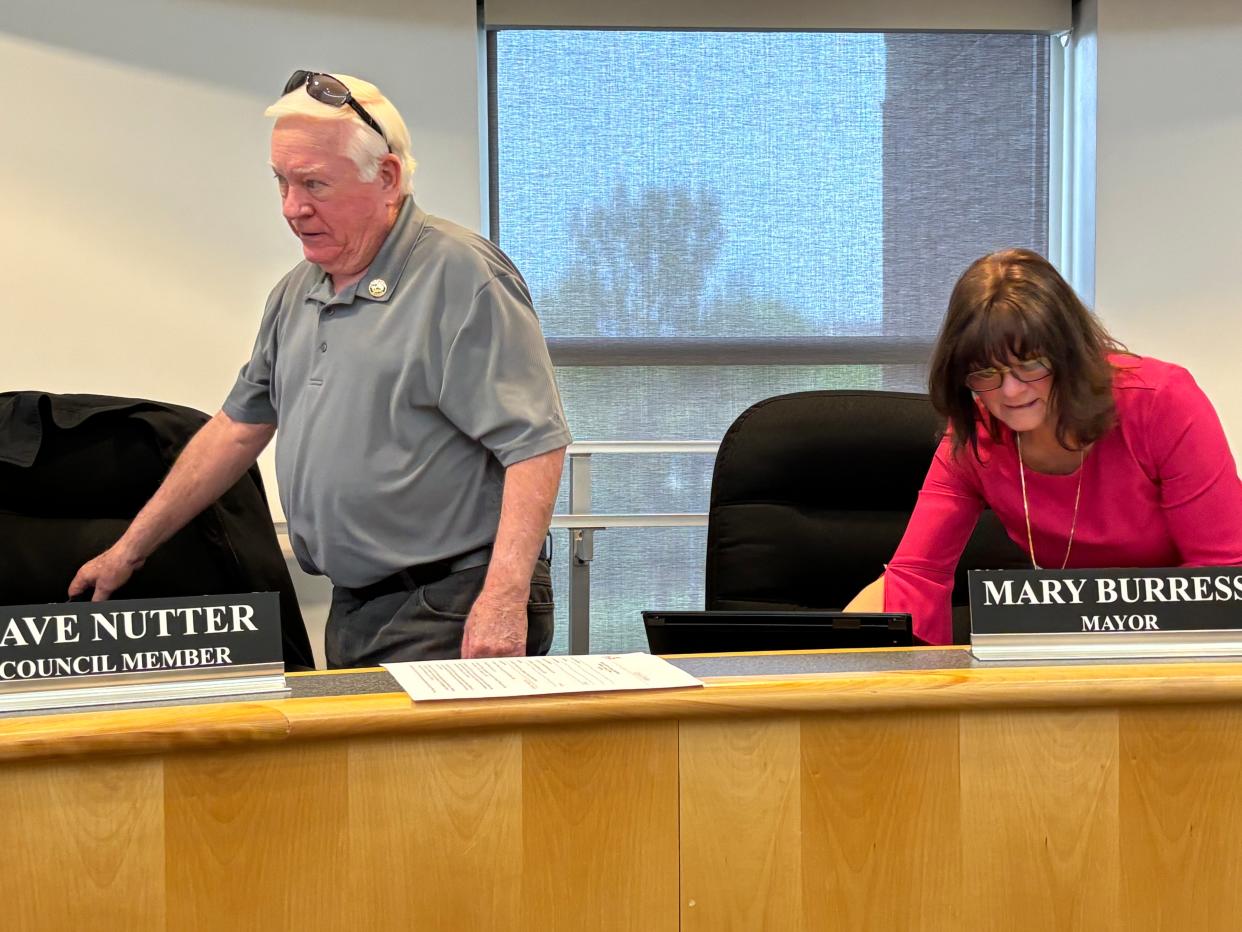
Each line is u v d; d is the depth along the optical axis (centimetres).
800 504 227
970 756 111
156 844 99
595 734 107
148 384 285
